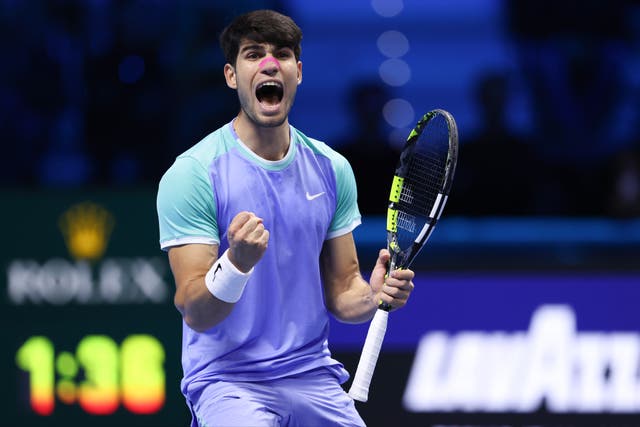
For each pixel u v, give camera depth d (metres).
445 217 27.12
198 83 28.09
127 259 23.03
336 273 14.84
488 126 27.45
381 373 22.83
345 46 31.73
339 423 14.34
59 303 23.05
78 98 28.27
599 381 22.72
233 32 13.71
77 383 22.97
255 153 13.88
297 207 13.95
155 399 22.91
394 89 31.30
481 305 22.88
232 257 12.76
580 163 28.55
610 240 25.39
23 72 28.44
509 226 26.44
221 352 13.92
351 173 14.73
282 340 14.01
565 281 22.83
